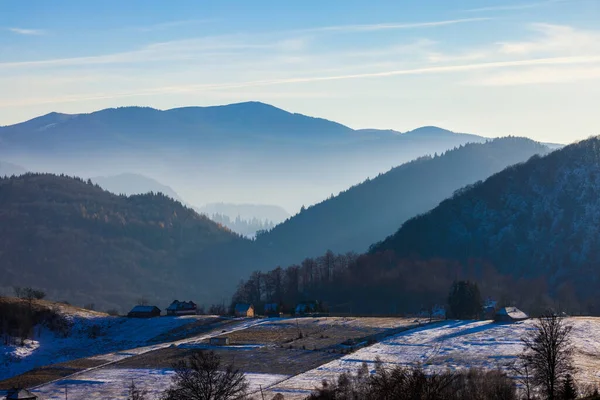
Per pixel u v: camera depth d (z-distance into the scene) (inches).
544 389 5206.7
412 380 4731.8
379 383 5000.0
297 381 6589.6
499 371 5753.0
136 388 6727.4
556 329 5374.0
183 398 5241.1
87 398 6540.4
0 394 6668.3
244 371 7140.8
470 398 5012.3
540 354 5196.9
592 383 5585.6
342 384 5689.0
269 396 6038.4
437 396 4643.2
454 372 6269.7
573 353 6781.5
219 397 5255.9
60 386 7017.7
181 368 6269.7
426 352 7416.3
